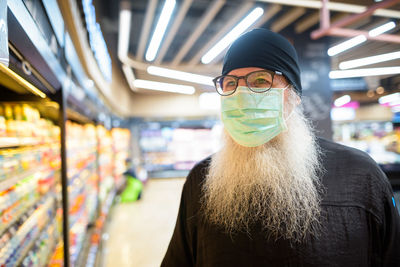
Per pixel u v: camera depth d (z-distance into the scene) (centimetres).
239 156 93
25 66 130
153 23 475
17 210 158
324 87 394
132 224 536
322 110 388
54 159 235
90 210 390
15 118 173
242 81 93
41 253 183
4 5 83
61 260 211
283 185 84
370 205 77
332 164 85
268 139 92
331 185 81
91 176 427
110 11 504
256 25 388
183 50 546
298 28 397
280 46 90
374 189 78
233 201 87
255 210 83
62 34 212
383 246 79
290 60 93
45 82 166
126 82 950
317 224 77
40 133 208
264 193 83
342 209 77
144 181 980
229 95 95
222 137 103
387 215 79
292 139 91
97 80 417
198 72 746
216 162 96
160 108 1130
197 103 1139
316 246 75
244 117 91
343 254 74
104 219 438
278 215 80
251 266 78
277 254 77
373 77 777
